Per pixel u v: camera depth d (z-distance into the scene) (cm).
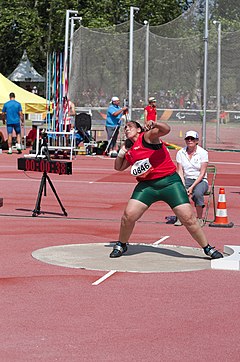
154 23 8381
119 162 1479
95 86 4516
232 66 4684
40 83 7962
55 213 2056
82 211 2108
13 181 2816
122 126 4269
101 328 1000
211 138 4784
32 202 2261
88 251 1526
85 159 3816
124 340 951
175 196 1444
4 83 4581
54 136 3822
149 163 1423
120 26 6259
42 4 8794
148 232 1783
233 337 969
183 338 962
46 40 8731
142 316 1059
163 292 1196
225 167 3591
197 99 4716
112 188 2666
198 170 1873
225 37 4662
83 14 8288
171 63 4653
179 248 1575
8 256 1464
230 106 4738
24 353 898
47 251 1516
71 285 1234
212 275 1322
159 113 4653
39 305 1109
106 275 1309
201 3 4944
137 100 4562
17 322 1022
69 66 4491
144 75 4562
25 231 1767
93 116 4522
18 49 9238
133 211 1449
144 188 1450
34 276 1295
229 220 1981
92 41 4534
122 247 1475
